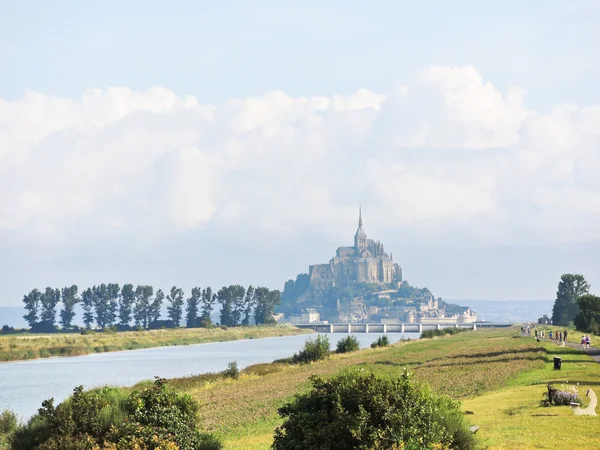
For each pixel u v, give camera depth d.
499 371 174.25
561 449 75.00
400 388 66.75
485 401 119.62
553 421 93.25
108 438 71.88
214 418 121.25
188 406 77.62
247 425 112.75
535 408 106.81
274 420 116.75
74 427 74.31
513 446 77.56
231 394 158.75
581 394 121.06
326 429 64.88
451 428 66.50
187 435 75.62
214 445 77.44
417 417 64.75
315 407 69.38
